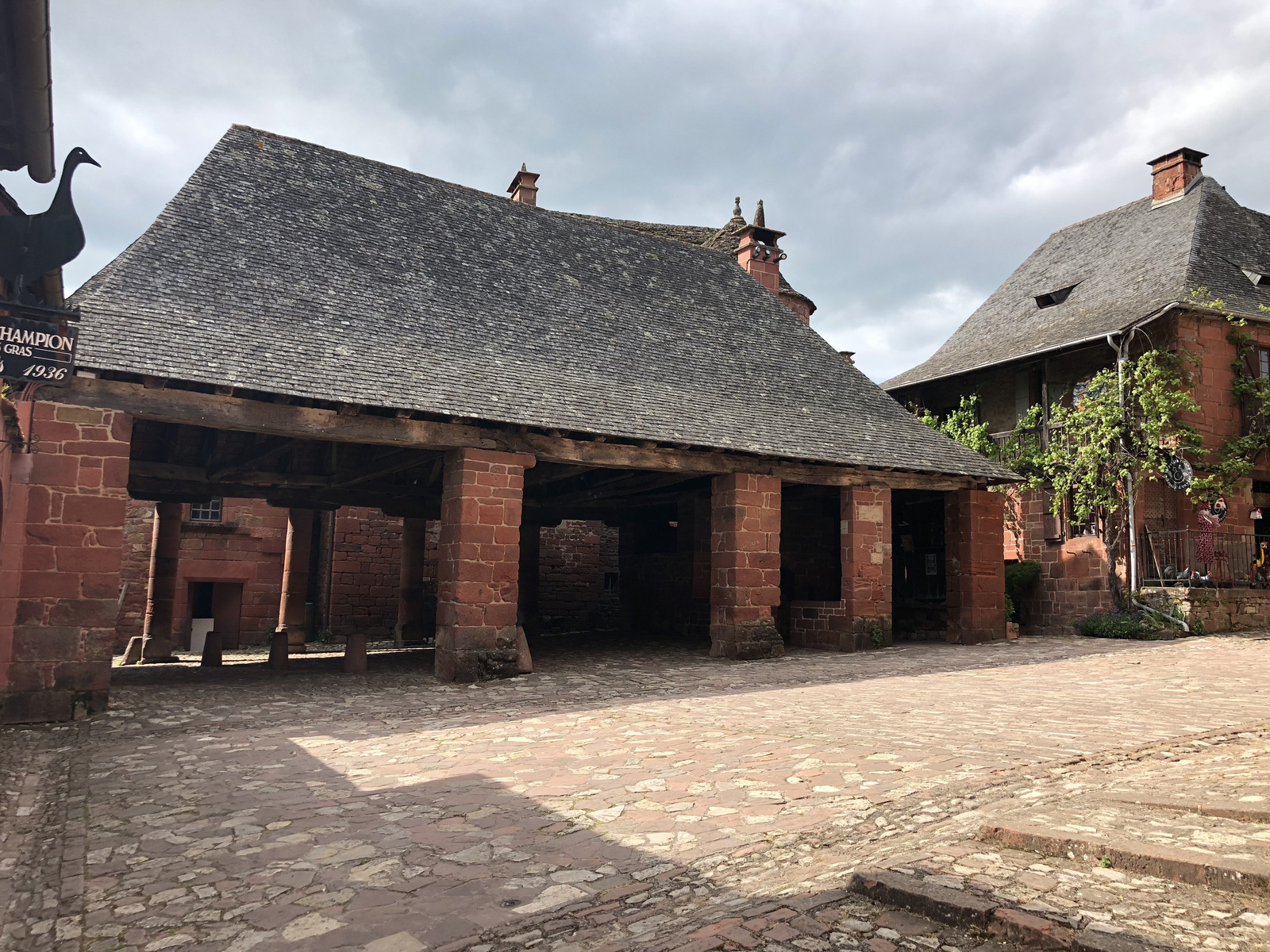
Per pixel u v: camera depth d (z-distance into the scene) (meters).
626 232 18.62
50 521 9.22
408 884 4.28
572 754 7.23
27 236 5.65
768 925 3.53
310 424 10.91
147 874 4.50
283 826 5.31
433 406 11.20
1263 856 3.65
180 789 6.28
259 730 8.66
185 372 9.77
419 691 11.16
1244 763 5.97
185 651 20.83
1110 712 8.59
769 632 14.29
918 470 15.48
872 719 8.48
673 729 8.22
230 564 21.39
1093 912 3.30
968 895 3.52
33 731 8.59
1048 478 18.28
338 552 22.42
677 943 3.43
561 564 26.16
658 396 14.11
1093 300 19.50
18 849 4.97
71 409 9.45
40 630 9.08
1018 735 7.38
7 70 5.15
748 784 5.95
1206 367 16.64
